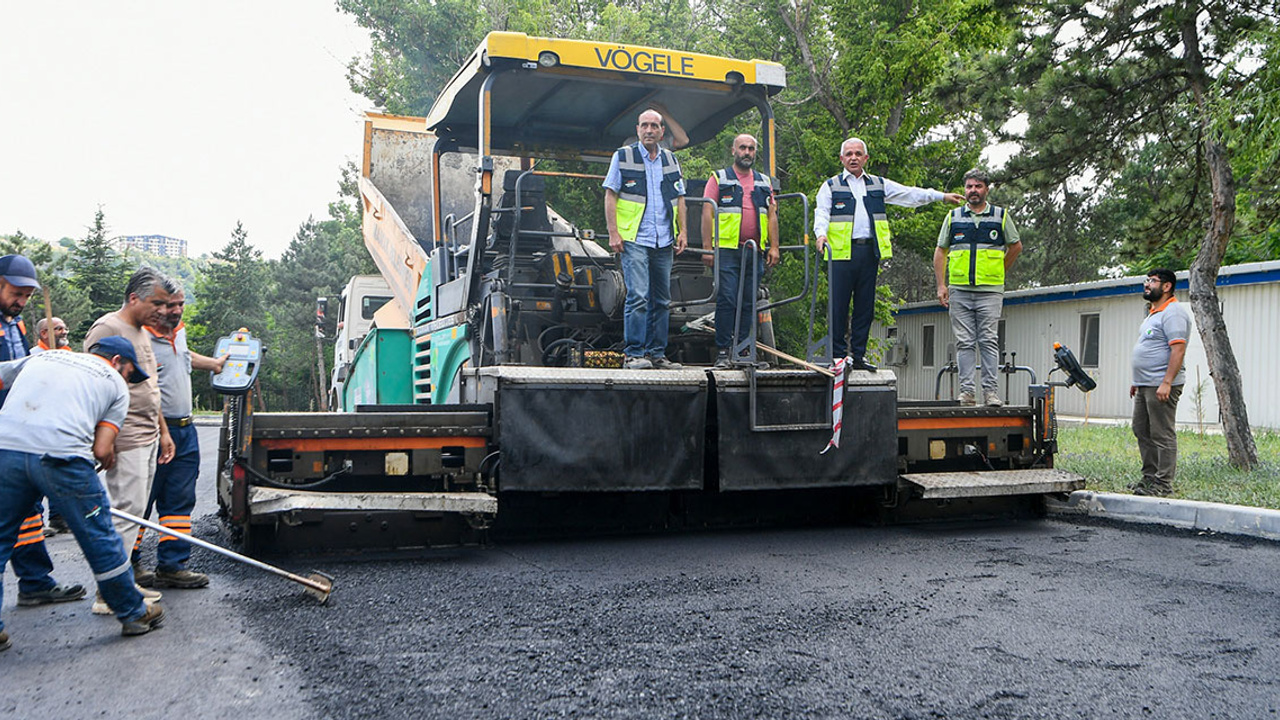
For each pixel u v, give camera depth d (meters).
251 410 5.39
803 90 19.16
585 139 8.28
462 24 21.03
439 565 5.46
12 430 3.86
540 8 18.47
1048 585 4.91
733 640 3.92
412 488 5.91
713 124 8.16
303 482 5.57
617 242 6.28
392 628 4.12
